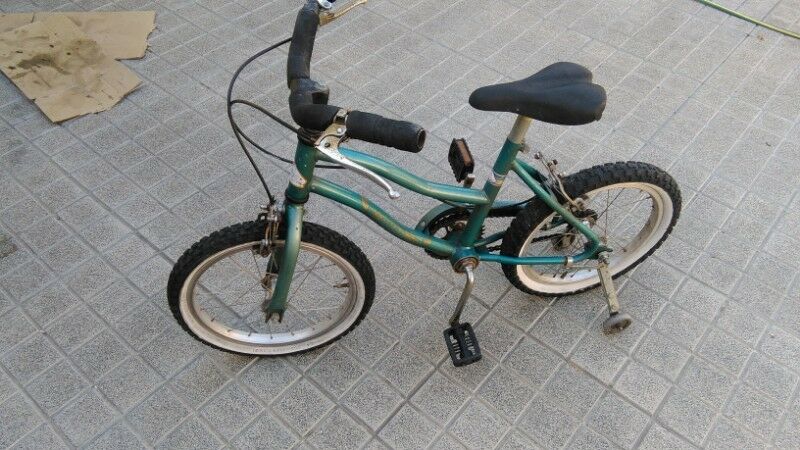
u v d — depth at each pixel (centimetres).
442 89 368
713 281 284
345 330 250
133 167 321
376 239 296
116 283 275
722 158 337
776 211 313
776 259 293
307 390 247
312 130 172
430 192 212
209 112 349
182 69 372
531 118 197
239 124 343
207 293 275
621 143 343
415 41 397
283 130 342
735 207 314
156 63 374
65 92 350
